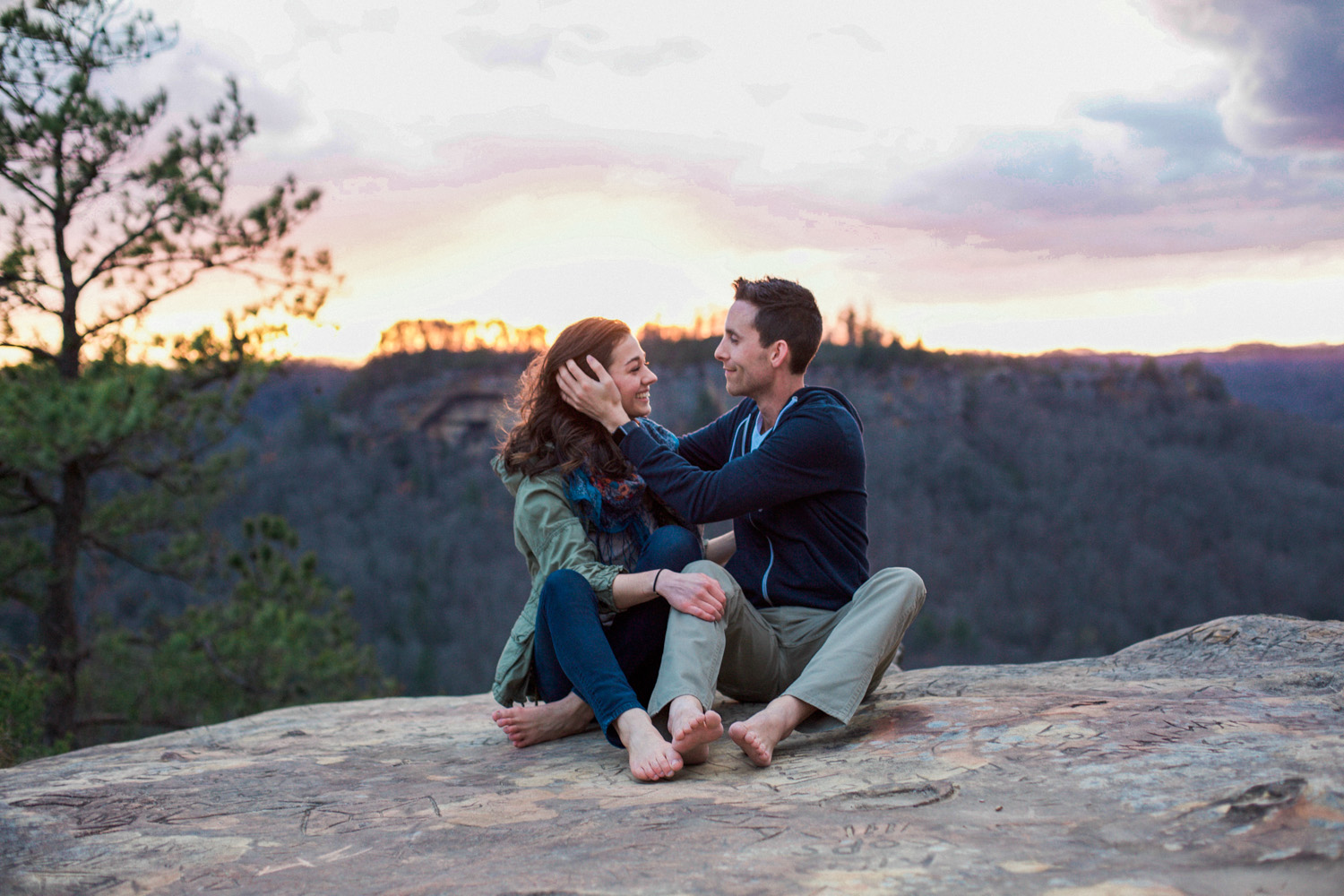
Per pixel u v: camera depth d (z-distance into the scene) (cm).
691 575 188
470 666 5916
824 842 120
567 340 212
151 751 228
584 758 189
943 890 101
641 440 208
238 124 789
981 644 7125
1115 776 136
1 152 709
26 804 162
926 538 8344
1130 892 96
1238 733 150
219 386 801
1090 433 10206
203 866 130
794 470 198
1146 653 255
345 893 116
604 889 109
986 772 146
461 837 137
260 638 834
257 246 775
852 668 181
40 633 816
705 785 159
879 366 11994
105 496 880
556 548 203
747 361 217
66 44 730
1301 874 98
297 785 176
